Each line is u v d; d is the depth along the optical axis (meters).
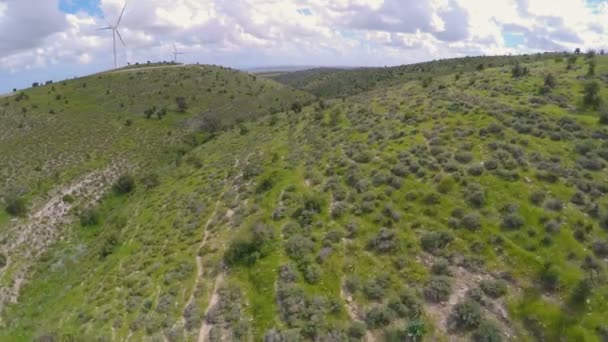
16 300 50.41
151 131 110.25
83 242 62.16
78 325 35.19
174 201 58.59
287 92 162.62
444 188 37.62
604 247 28.89
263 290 32.56
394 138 51.12
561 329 24.75
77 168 85.12
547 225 31.31
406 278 30.45
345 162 48.69
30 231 64.31
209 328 30.64
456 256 30.97
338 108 75.62
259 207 45.62
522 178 36.81
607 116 44.75
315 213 40.53
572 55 84.38
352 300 29.75
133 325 32.16
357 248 34.47
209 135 108.94
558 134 42.91
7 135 100.12
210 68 185.00
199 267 38.19
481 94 60.75
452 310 27.20
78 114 116.81
